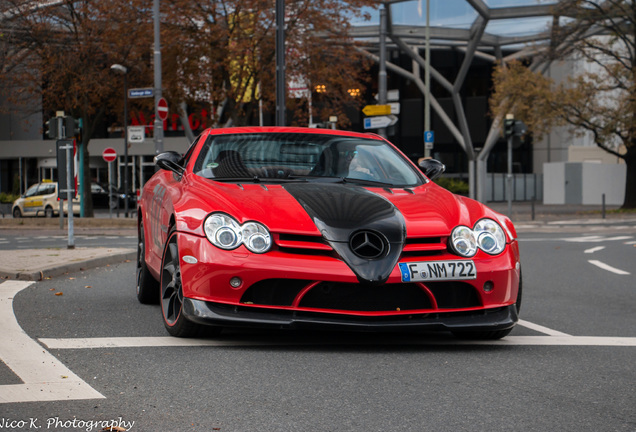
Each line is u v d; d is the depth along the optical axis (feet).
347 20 88.28
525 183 155.43
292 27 86.58
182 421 10.81
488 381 13.44
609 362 15.23
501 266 16.20
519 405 11.91
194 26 85.87
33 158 160.97
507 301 16.34
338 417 11.09
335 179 18.85
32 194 111.96
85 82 91.25
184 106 103.40
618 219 86.07
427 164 20.66
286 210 16.06
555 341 17.44
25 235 69.56
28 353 15.10
